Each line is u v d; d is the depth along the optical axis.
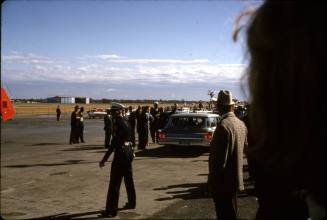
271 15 0.60
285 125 0.58
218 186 3.93
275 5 0.60
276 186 0.92
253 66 0.63
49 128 33.28
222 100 4.04
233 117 4.06
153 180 9.51
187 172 10.80
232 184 3.90
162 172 10.80
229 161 3.92
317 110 0.55
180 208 6.70
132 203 6.70
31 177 9.84
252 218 5.93
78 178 9.71
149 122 20.36
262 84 0.60
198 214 6.29
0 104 5.50
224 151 3.88
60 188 8.45
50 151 16.20
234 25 0.67
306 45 0.56
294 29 0.57
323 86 0.55
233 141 3.90
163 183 9.11
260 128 0.62
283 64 0.58
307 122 0.56
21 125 37.75
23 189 8.32
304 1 0.57
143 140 17.39
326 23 0.55
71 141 19.67
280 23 0.59
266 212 1.04
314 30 0.56
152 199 7.42
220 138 3.91
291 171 0.59
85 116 66.25
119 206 6.88
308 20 0.56
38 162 12.71
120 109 6.32
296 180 0.61
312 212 0.66
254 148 0.65
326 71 0.55
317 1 0.57
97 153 15.54
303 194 0.68
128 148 6.36
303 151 0.56
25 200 7.29
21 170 10.98
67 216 6.20
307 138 0.56
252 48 0.63
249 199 7.19
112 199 6.19
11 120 48.56
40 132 28.39
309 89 0.55
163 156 14.59
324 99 0.55
